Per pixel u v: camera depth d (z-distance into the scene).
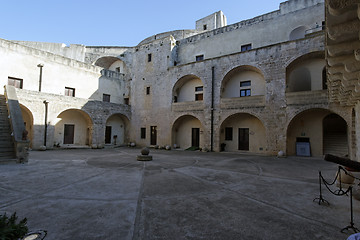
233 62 18.16
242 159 13.73
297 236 3.66
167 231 3.79
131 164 11.10
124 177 8.00
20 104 16.23
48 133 17.88
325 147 16.22
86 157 13.77
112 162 11.70
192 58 23.05
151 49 24.45
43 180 7.33
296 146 16.23
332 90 9.41
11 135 11.36
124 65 27.73
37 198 5.45
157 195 5.87
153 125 23.11
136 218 4.32
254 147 18.12
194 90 21.80
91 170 9.26
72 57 26.62
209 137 18.95
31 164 10.55
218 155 16.09
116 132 24.98
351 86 7.49
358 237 2.61
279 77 15.77
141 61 25.27
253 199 5.63
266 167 10.66
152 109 23.48
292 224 4.13
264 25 19.05
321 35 14.21
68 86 21.06
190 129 21.70
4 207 4.80
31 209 4.71
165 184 7.08
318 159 13.93
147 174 8.62
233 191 6.38
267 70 16.36
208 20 26.20
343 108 13.13
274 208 4.98
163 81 22.88
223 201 5.46
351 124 12.71
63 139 20.58
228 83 19.72
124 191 6.18
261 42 18.98
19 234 2.56
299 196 5.90
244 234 3.72
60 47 26.12
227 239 3.54
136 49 25.97
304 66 16.19
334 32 4.15
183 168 10.20
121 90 26.59
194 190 6.43
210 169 10.01
